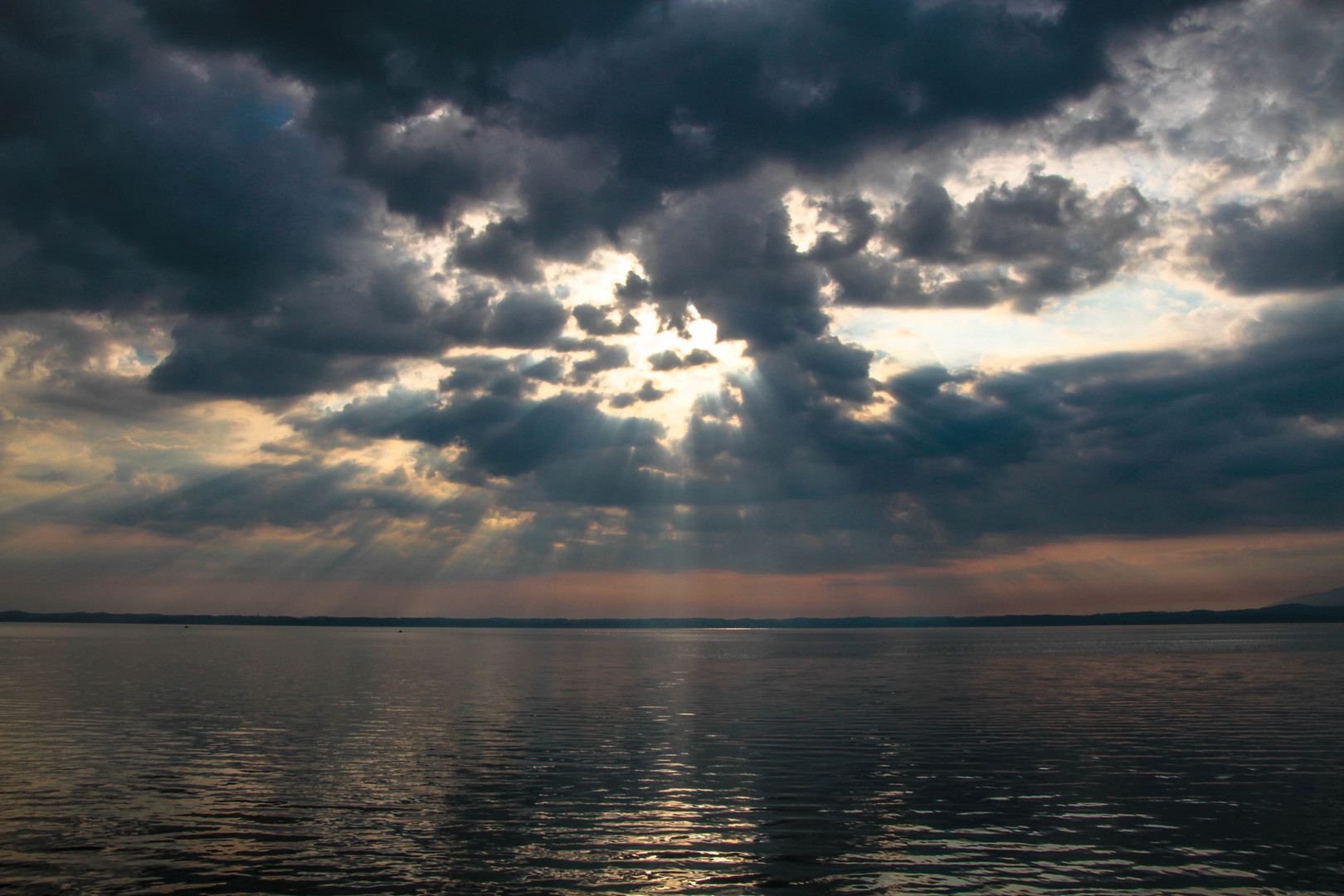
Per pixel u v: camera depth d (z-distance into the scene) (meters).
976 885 18.08
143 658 109.25
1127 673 82.94
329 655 123.56
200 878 18.48
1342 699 55.28
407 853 20.19
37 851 20.30
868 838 21.39
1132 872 18.88
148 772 29.69
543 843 20.97
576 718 45.19
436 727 41.62
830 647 174.50
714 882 18.28
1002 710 48.91
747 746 35.44
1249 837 21.39
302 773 29.52
